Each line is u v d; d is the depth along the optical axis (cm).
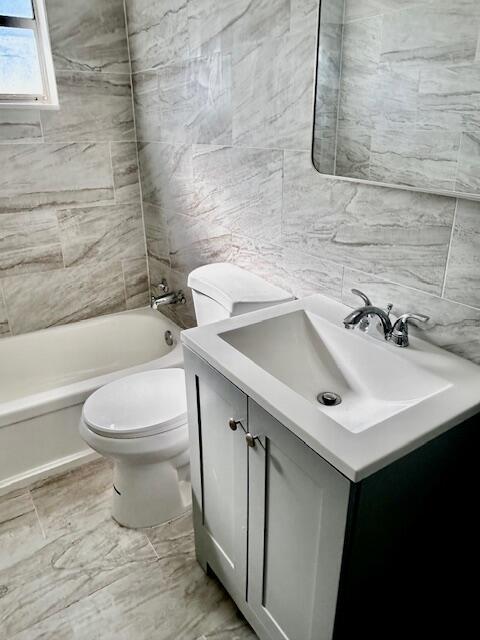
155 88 222
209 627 148
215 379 123
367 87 123
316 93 138
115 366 282
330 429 93
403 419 96
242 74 165
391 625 120
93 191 253
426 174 116
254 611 135
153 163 245
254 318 142
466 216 112
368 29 119
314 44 135
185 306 253
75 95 231
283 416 98
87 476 209
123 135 252
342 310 148
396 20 112
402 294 132
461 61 103
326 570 99
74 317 272
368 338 131
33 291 254
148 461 166
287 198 163
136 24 222
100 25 226
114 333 279
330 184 145
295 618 117
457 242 115
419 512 105
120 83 241
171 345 263
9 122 220
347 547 93
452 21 102
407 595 118
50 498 197
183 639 144
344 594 99
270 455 109
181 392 182
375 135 125
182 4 185
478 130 103
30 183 235
